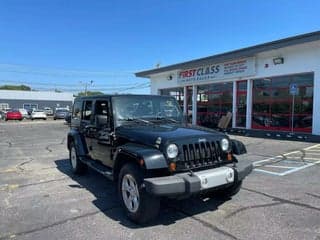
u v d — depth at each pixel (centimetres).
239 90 2009
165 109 639
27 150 1298
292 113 1691
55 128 2708
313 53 1556
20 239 420
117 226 459
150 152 452
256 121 1903
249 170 514
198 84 2325
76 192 636
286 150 1145
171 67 2469
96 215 504
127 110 598
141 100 622
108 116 603
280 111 1762
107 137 601
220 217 482
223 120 1873
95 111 677
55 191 646
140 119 597
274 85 1791
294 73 1655
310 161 920
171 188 421
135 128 542
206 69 2216
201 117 2338
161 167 444
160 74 2755
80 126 781
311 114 1606
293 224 450
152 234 429
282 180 700
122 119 586
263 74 1825
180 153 459
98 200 581
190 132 502
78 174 793
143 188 448
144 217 454
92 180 738
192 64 2255
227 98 2112
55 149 1315
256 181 692
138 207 456
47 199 592
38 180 746
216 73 2131
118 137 555
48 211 526
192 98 2402
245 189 627
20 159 1066
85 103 755
